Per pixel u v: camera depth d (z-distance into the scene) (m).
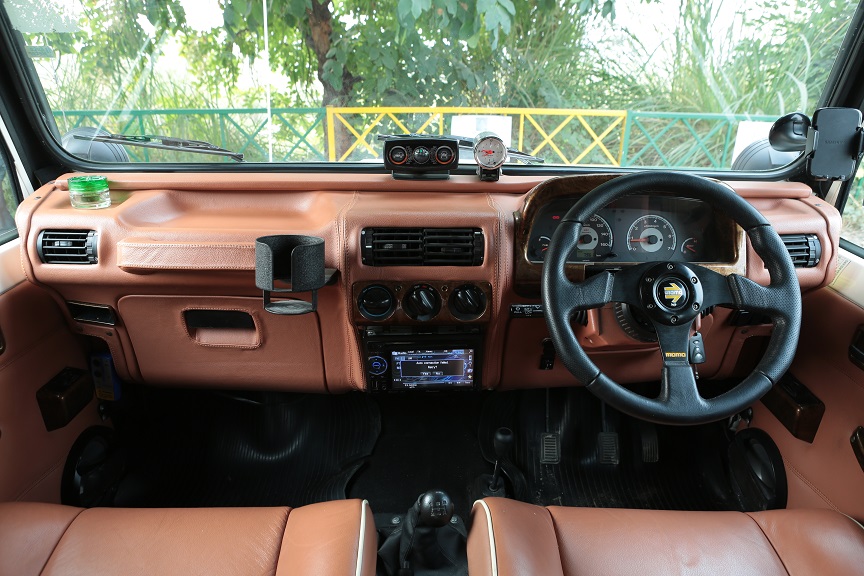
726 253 1.44
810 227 1.51
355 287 1.43
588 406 2.10
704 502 1.88
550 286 1.14
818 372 1.57
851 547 1.04
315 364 1.63
